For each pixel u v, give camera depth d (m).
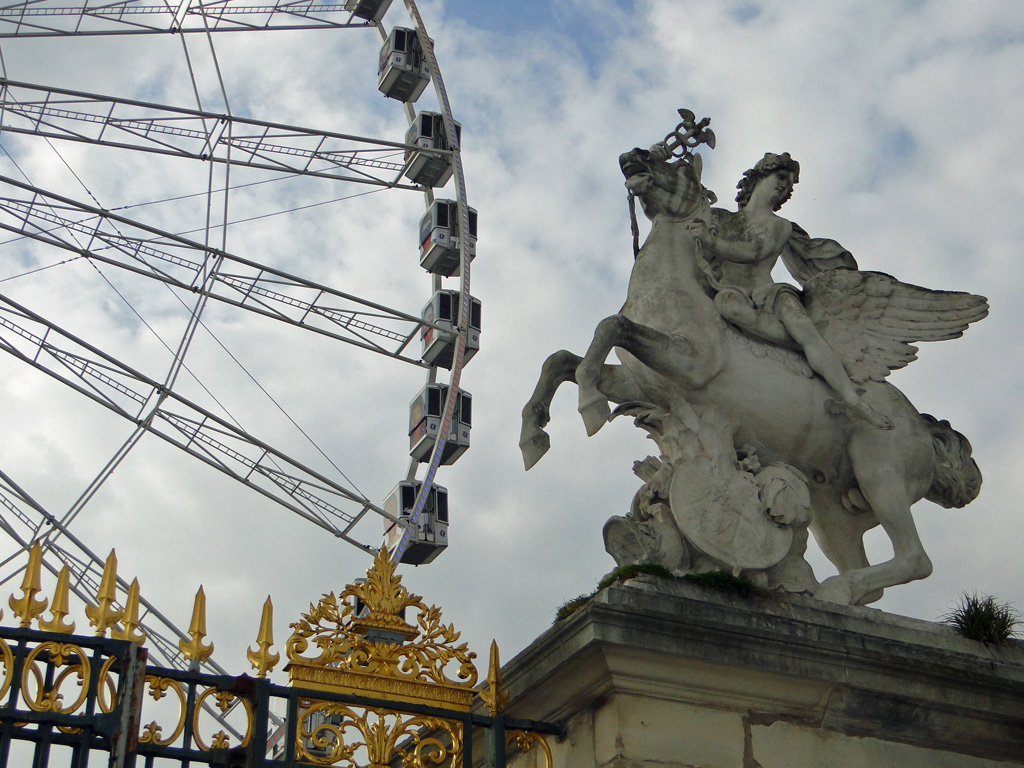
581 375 8.30
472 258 22.00
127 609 6.46
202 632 6.60
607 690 7.19
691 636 7.25
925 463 9.18
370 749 6.84
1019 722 8.16
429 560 21.59
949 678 7.91
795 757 7.47
